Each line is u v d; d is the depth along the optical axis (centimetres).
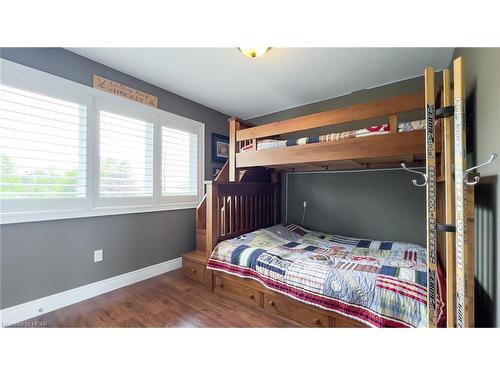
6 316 168
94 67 217
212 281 234
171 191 294
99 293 221
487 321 119
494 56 109
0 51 166
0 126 165
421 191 255
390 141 166
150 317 183
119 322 175
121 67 229
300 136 342
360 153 176
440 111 104
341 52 202
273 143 231
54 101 192
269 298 193
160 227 280
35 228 183
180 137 304
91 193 215
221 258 228
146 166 265
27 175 178
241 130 253
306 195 340
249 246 229
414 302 134
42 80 184
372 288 148
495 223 108
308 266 180
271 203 346
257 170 320
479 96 128
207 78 254
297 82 264
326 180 321
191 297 219
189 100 317
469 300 95
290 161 213
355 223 297
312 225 334
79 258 209
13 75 170
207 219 246
